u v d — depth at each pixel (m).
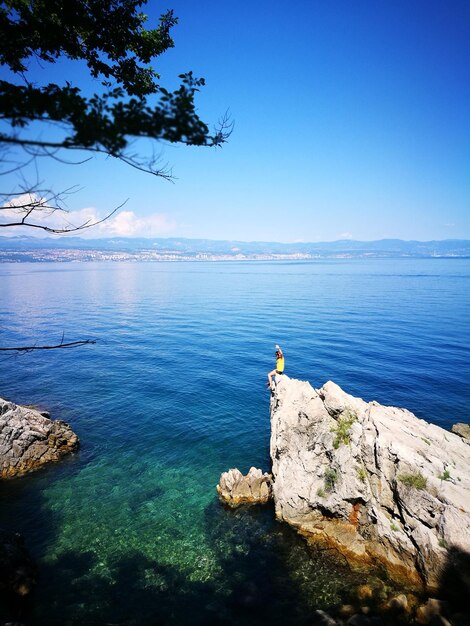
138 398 41.75
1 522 22.44
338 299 119.81
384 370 49.47
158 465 28.88
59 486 26.20
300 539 21.00
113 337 70.94
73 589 17.64
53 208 9.05
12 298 127.62
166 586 17.92
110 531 21.70
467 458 21.92
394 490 19.31
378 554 19.19
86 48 11.66
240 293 143.50
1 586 16.53
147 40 11.93
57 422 31.83
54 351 61.16
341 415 22.92
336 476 21.44
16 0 9.38
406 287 154.38
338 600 16.97
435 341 63.12
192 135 6.15
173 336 71.56
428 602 16.06
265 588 17.75
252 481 24.64
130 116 5.63
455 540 16.52
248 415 37.34
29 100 5.55
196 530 21.80
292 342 65.19
